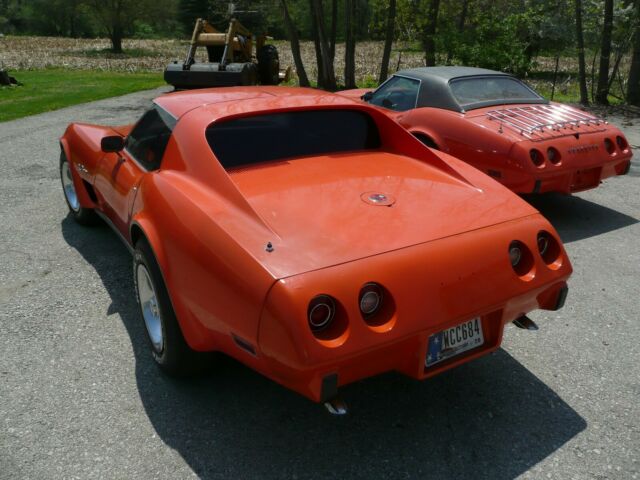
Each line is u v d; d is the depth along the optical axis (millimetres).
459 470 2424
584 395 2918
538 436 2623
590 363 3201
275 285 2135
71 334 3490
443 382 3039
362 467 2441
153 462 2463
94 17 45219
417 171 3166
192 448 2547
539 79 23203
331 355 2082
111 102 14664
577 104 14828
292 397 2918
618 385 3002
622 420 2727
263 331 2162
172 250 2621
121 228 3846
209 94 3625
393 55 35812
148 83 19484
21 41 53562
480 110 5902
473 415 2775
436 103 6145
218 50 14648
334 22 20312
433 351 2432
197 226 2527
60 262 4535
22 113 12625
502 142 5176
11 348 3326
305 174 2973
